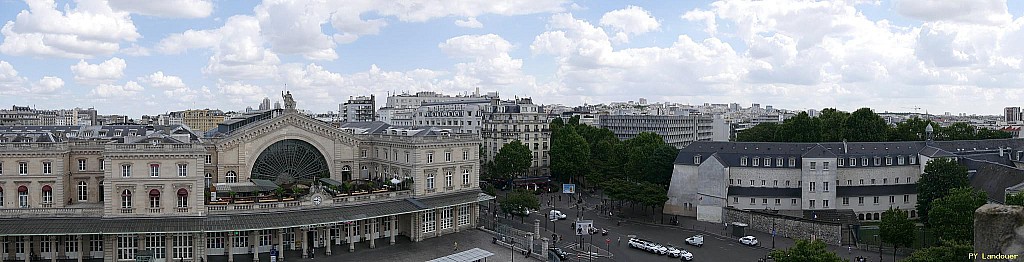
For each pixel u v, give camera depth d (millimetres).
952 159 149125
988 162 153875
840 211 156375
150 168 110812
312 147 141250
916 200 160250
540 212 175375
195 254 112312
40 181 117688
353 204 126125
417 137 136500
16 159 116750
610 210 177125
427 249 125938
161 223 109875
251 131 132500
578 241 139625
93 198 124500
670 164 182875
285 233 122312
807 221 141250
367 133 157875
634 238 139625
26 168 117438
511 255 123125
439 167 140500
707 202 165625
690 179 169000
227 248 117375
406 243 130750
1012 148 184000
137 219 110312
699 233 148625
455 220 142500
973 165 157875
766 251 131000
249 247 119312
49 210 110938
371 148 150750
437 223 137625
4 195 116625
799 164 160250
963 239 109375
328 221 117562
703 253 129125
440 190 141125
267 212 116875
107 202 110000
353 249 123438
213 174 130500
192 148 112062
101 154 124438
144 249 111062
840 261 90625
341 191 132000
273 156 136625
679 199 170875
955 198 115562
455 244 125625
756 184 163125
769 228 148500
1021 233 34375
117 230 106875
